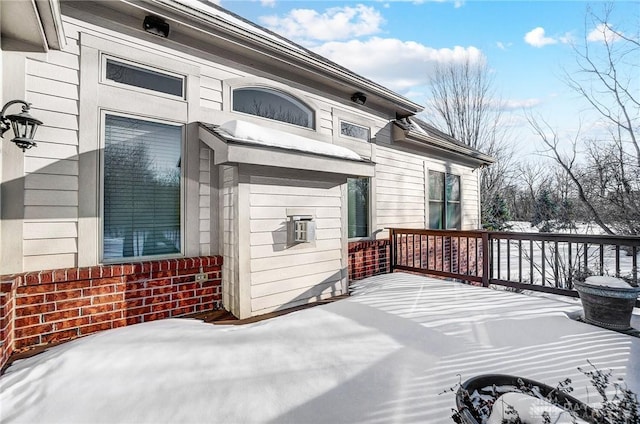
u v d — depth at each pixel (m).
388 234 6.61
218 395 2.01
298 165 3.86
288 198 4.14
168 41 3.76
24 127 2.59
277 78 4.83
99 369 2.26
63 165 3.07
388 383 2.16
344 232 4.87
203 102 4.02
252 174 3.77
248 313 3.66
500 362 2.46
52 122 3.02
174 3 3.48
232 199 3.78
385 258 6.45
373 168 4.80
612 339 2.86
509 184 16.73
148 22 3.50
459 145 8.73
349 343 2.76
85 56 3.19
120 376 2.18
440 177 8.30
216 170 4.07
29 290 2.82
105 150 3.32
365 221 6.27
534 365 2.42
